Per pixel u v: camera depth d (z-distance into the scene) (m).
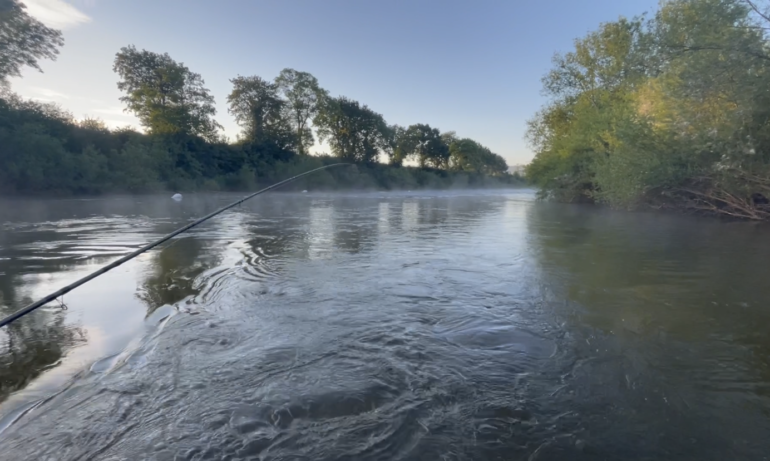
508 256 5.73
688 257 5.65
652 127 12.10
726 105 9.09
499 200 23.69
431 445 1.73
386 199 23.97
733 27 8.33
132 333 3.00
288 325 3.06
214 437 1.77
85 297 3.81
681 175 11.57
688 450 1.71
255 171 35.03
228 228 8.97
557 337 2.84
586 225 9.85
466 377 2.28
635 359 2.51
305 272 4.75
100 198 21.52
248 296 3.80
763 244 6.79
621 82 18.30
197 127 32.38
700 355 2.57
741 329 2.99
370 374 2.31
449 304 3.56
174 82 30.41
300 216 12.12
